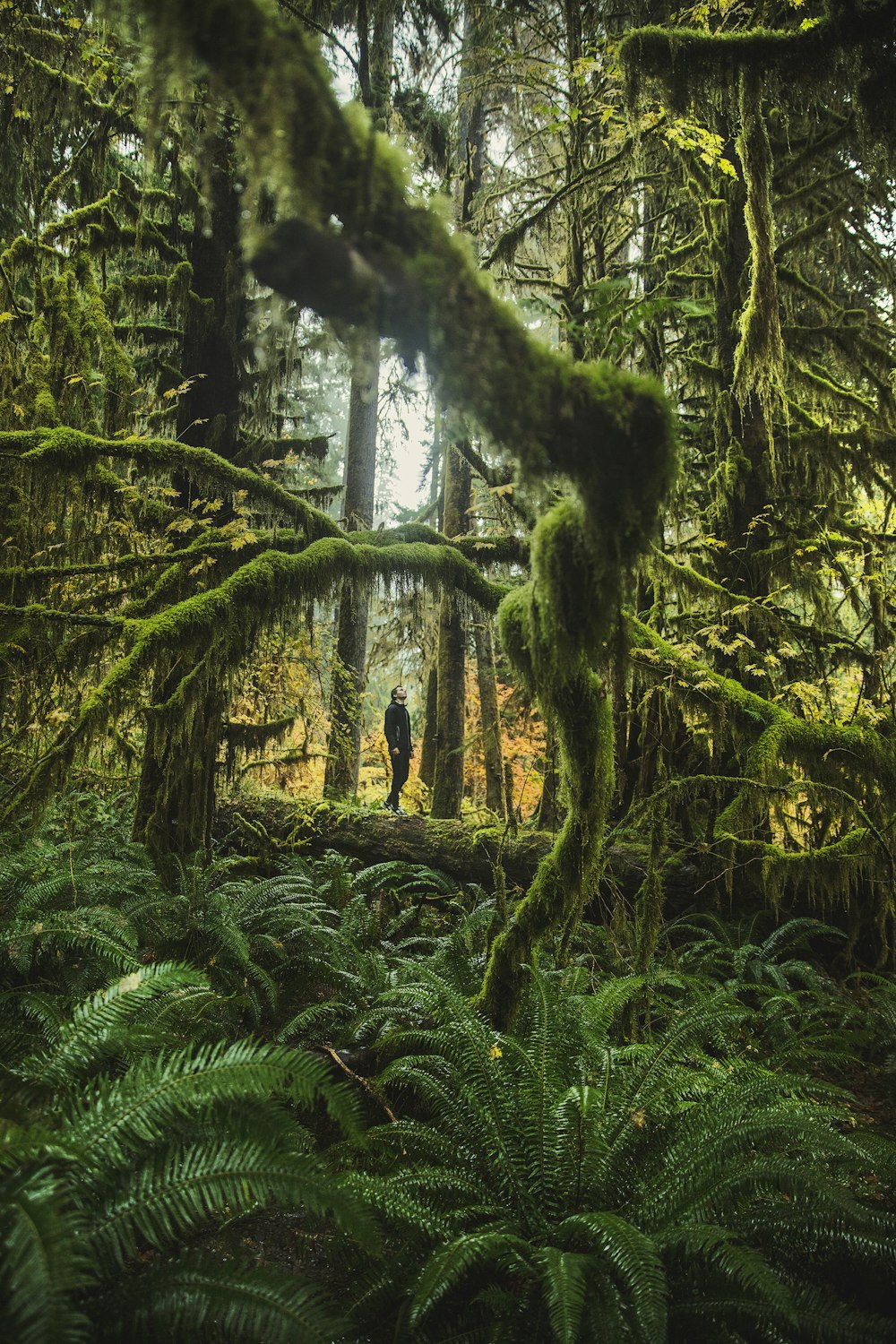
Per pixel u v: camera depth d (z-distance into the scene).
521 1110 3.34
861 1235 2.70
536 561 2.45
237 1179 2.38
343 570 5.25
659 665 5.70
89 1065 2.84
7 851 5.14
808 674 7.28
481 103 10.03
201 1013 4.10
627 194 7.74
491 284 1.79
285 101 1.47
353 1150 3.45
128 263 8.32
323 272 1.53
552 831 7.69
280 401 8.73
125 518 5.58
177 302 6.48
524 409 1.76
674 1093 3.45
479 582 5.70
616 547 2.16
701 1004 3.71
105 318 6.25
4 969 3.96
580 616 2.49
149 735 5.21
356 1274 3.07
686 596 7.05
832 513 7.69
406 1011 4.35
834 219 7.16
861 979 6.25
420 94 8.85
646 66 4.98
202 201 6.56
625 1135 3.19
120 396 6.12
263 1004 4.87
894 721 6.20
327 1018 4.68
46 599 5.28
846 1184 3.26
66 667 4.74
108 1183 2.38
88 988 4.06
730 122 7.07
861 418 7.99
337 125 1.52
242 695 6.87
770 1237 3.02
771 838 6.71
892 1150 3.23
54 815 5.89
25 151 7.40
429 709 13.23
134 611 5.05
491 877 7.36
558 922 3.73
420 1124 3.49
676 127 5.11
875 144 5.43
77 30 5.83
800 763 5.66
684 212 9.04
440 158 9.44
